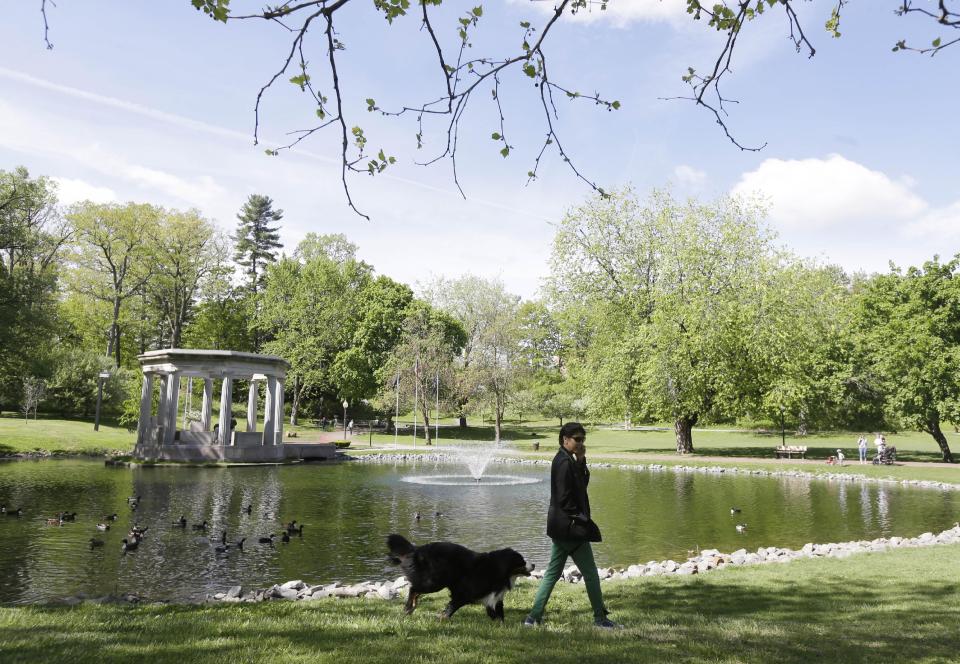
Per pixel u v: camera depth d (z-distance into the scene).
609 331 44.09
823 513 19.28
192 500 21.94
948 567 10.60
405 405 59.94
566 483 6.76
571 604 8.10
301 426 67.56
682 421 42.44
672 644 5.93
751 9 5.45
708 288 40.53
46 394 54.38
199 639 5.89
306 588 10.00
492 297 69.00
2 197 40.25
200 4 4.70
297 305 66.50
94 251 64.69
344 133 5.24
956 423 35.41
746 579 9.80
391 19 5.37
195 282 70.75
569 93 5.75
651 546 14.47
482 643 5.78
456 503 21.44
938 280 36.47
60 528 16.27
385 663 5.15
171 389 38.56
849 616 7.36
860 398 46.72
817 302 42.47
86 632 6.19
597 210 44.16
